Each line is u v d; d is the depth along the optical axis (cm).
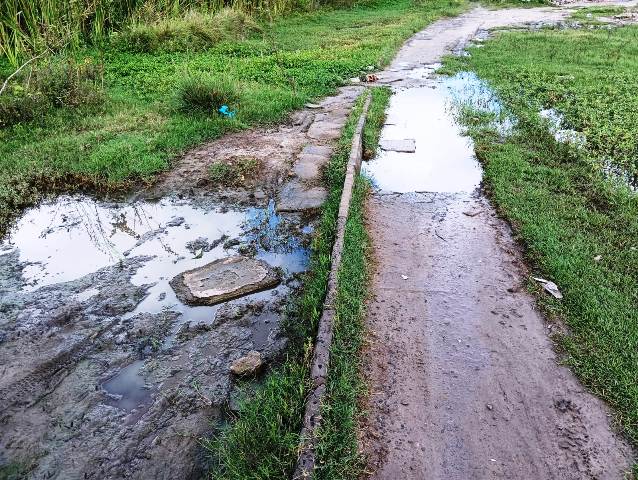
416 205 560
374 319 384
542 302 395
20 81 870
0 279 439
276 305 406
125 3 1348
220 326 384
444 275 436
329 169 621
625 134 706
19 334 375
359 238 475
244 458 272
